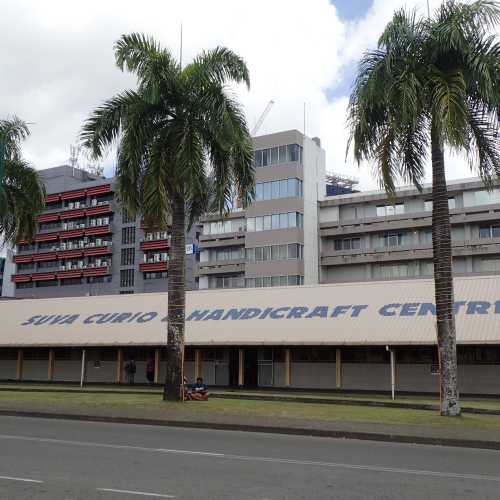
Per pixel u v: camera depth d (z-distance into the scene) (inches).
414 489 329.7
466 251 2314.2
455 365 706.2
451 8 706.2
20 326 1491.1
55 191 3983.8
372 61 723.4
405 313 1136.2
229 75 869.2
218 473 370.0
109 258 3688.5
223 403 847.7
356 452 476.7
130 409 764.6
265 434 595.8
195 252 3270.2
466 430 590.9
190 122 844.0
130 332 1323.8
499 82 685.3
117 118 848.9
